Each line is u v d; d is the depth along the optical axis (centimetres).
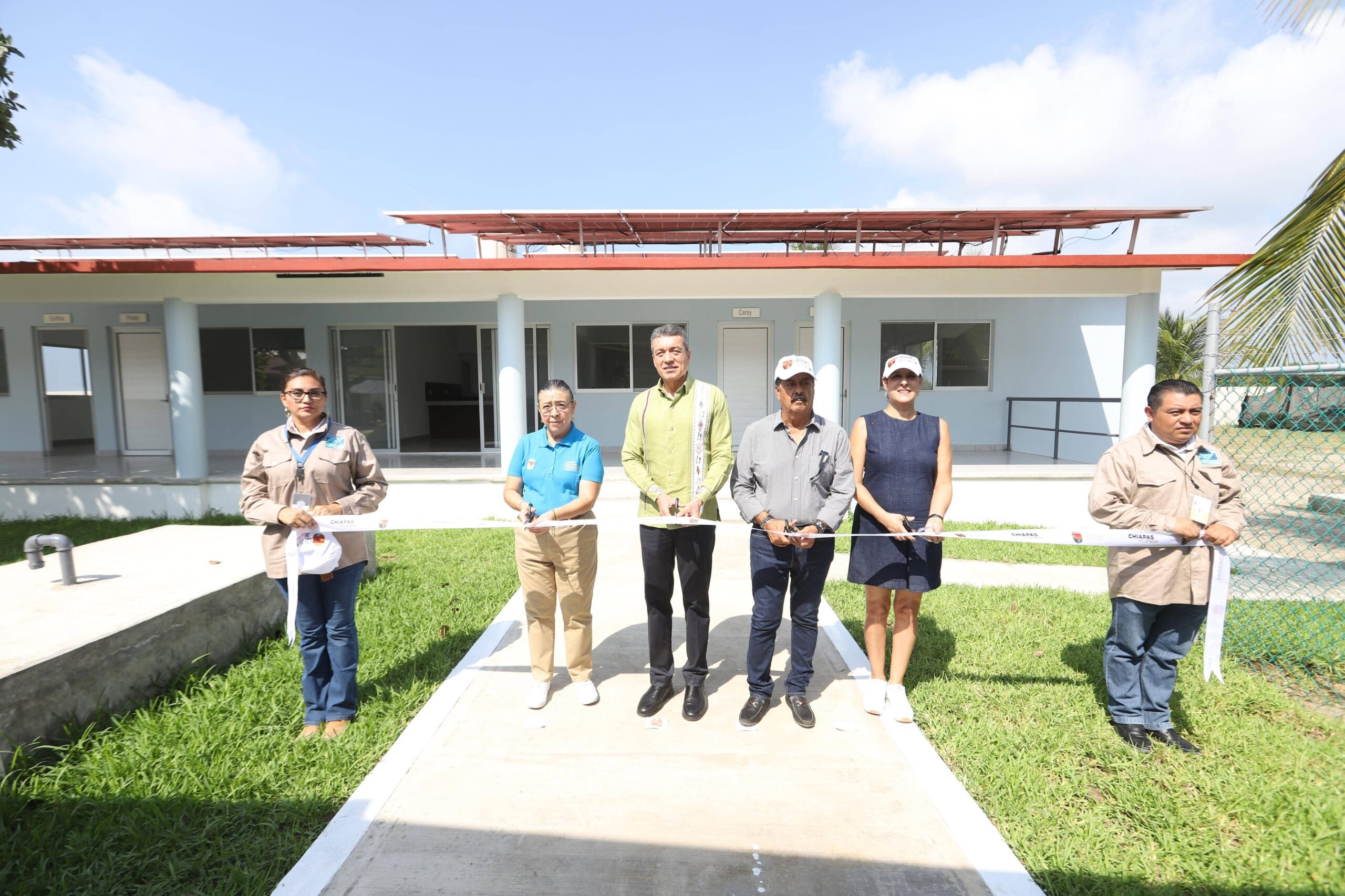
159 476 882
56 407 1319
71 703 285
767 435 313
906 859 227
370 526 297
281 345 1178
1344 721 321
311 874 220
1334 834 231
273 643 404
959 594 510
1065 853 227
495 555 627
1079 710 322
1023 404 1161
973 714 322
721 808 254
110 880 215
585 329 1174
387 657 385
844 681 365
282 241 939
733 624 456
